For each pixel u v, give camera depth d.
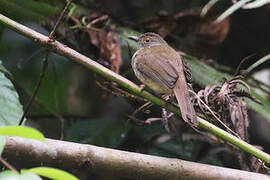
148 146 9.84
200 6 12.32
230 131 6.91
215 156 9.73
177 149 9.79
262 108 8.78
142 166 6.26
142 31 10.37
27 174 3.63
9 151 5.85
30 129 3.78
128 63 10.45
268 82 11.64
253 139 11.30
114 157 6.19
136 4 12.63
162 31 10.31
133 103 9.29
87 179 10.08
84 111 11.56
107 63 9.17
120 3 12.64
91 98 11.77
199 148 9.76
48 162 6.00
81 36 9.48
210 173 6.38
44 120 10.97
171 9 12.52
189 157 9.66
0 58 10.82
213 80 9.26
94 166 6.14
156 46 8.73
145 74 8.04
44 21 9.18
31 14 9.08
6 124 6.68
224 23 10.41
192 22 10.38
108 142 9.46
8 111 6.81
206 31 10.37
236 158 9.66
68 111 11.34
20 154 5.89
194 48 10.45
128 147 9.96
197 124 6.51
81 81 11.64
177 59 8.21
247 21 12.59
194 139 9.72
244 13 12.53
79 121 10.01
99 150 6.17
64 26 9.27
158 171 6.30
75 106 11.49
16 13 9.05
